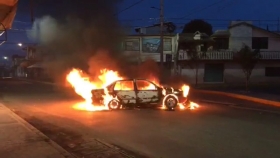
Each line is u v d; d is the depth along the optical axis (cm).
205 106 1719
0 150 684
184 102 1580
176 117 1273
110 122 1150
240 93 2562
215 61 3984
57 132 973
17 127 950
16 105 1775
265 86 3625
